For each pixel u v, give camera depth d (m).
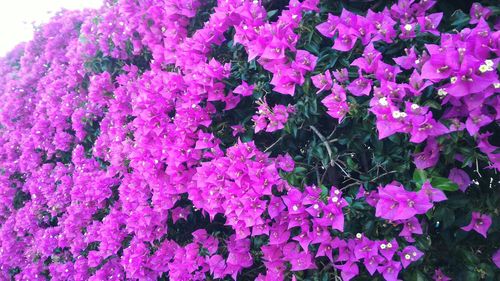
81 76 0.75
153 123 0.51
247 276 0.52
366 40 0.37
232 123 0.49
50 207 0.80
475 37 0.30
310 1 0.40
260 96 0.44
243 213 0.41
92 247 0.71
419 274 0.39
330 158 0.40
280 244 0.44
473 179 0.38
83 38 0.72
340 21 0.38
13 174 0.91
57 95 0.80
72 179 0.75
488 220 0.37
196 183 0.48
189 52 0.49
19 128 0.92
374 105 0.33
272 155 0.47
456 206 0.36
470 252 0.40
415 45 0.36
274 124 0.42
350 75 0.38
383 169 0.39
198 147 0.46
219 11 0.46
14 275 0.91
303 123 0.42
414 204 0.32
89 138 0.74
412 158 0.37
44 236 0.75
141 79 0.59
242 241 0.47
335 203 0.37
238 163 0.42
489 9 0.34
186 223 0.58
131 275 0.56
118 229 0.62
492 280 0.39
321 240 0.38
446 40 0.32
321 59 0.40
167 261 0.55
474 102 0.31
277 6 0.47
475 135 0.32
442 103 0.32
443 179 0.34
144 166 0.51
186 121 0.47
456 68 0.29
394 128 0.32
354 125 0.39
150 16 0.58
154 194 0.52
